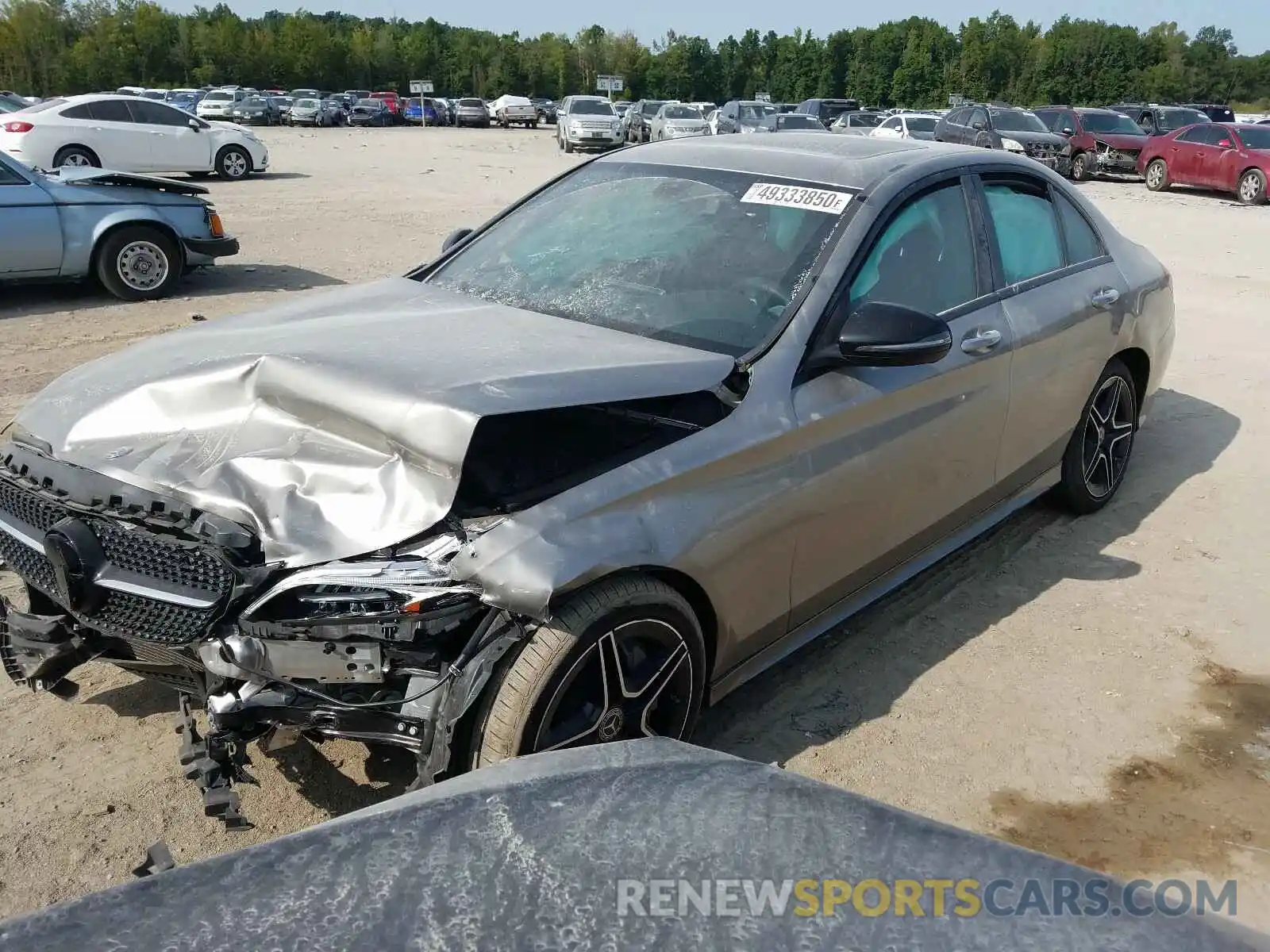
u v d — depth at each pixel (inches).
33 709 124.3
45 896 95.9
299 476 98.0
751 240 133.4
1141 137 915.4
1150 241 536.7
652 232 140.6
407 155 1123.9
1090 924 41.4
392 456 97.3
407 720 92.0
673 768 54.4
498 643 92.7
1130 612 157.1
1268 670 142.9
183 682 101.1
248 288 385.1
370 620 88.9
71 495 102.6
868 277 129.6
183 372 112.1
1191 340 326.6
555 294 135.2
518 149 1322.6
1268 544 183.0
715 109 1508.4
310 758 115.6
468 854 45.3
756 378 115.3
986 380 145.0
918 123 1035.9
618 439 104.3
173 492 99.4
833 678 136.9
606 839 46.6
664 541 100.3
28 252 339.6
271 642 90.7
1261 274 445.4
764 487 112.0
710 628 112.0
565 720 97.3
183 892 42.6
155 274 362.6
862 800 51.2
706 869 44.6
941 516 145.1
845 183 137.6
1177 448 230.8
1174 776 119.3
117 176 356.2
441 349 111.7
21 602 142.5
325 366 105.4
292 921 40.9
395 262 444.1
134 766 114.6
